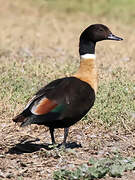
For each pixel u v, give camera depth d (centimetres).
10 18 3591
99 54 2581
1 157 1328
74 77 1355
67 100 1279
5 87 1777
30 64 2095
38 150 1384
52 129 1333
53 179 1195
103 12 3878
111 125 1567
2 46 2678
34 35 3048
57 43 2842
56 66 2136
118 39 1402
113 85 1788
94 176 1183
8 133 1486
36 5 3975
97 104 1616
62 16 3753
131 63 2348
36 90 1752
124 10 3925
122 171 1213
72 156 1332
